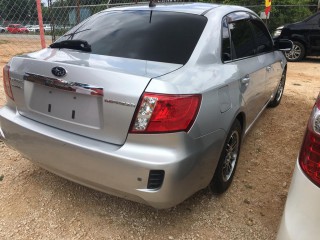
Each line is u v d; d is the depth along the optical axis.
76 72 2.49
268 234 2.80
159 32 3.02
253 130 4.82
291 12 16.55
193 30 3.02
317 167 1.70
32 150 2.82
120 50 2.91
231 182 3.43
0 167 3.61
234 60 3.31
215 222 2.92
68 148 2.55
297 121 5.23
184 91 2.39
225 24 3.33
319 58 12.74
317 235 1.66
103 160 2.42
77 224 2.85
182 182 2.43
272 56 4.61
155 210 3.03
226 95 2.85
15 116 2.94
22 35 10.05
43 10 9.00
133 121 2.34
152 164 2.31
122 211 3.01
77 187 3.31
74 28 3.60
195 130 2.44
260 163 3.94
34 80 2.71
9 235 2.71
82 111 2.54
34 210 2.99
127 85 2.35
